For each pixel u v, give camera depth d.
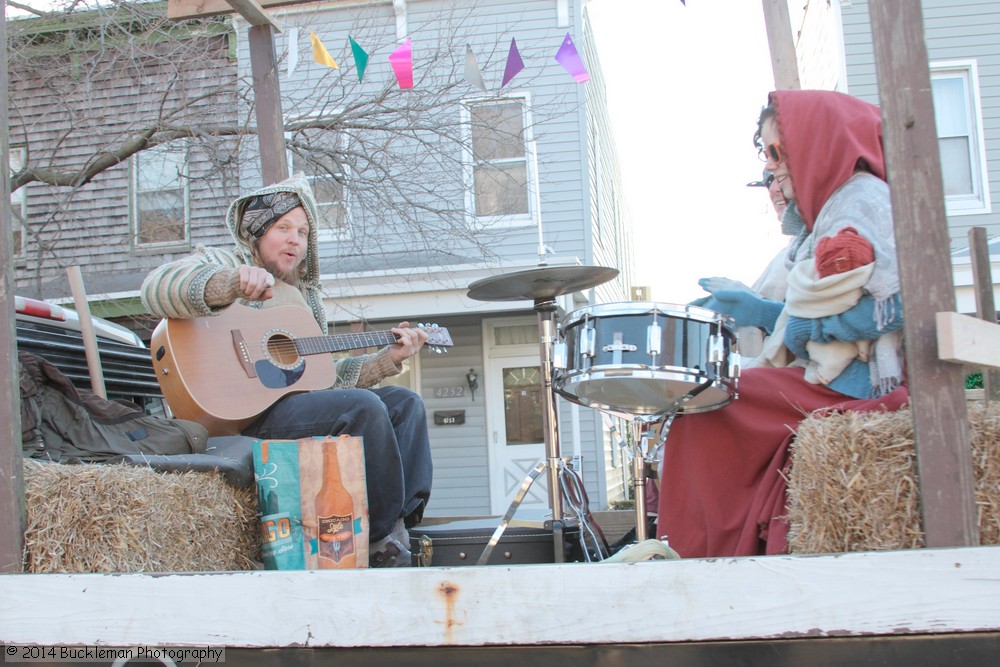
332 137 7.52
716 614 1.50
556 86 9.69
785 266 2.70
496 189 9.50
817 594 1.48
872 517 1.73
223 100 7.98
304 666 1.60
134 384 3.83
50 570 1.76
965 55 9.55
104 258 9.72
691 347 2.31
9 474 1.76
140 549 1.88
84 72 7.94
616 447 11.44
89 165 7.00
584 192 9.71
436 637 1.56
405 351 3.02
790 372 2.33
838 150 2.35
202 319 2.63
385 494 2.49
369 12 9.16
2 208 1.81
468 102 7.41
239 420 2.56
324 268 9.12
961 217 9.41
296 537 2.09
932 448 1.58
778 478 2.15
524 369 10.20
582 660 1.53
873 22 1.65
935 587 1.46
